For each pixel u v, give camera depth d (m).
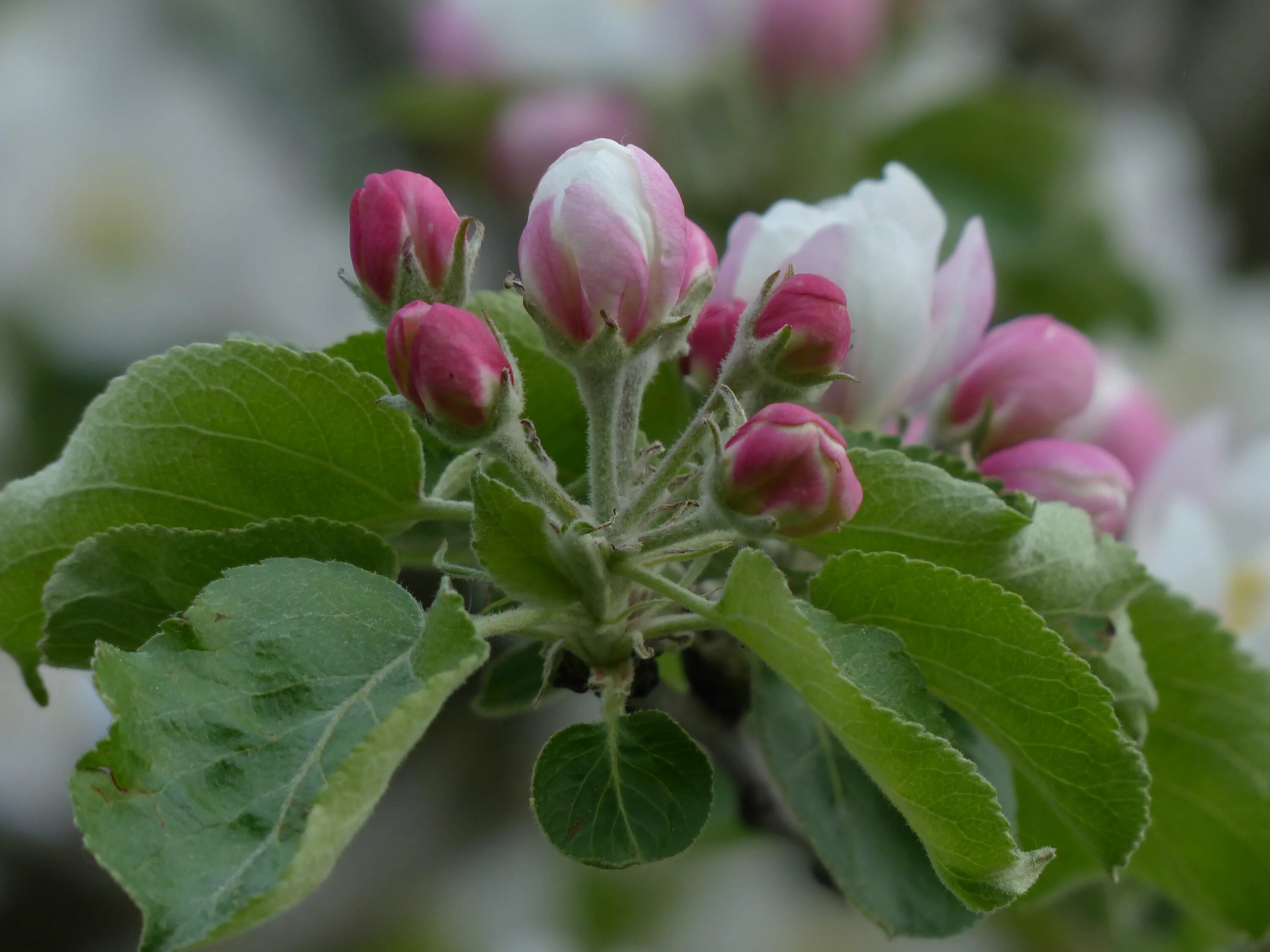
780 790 0.35
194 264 0.53
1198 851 0.37
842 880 0.35
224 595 0.32
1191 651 0.36
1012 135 0.54
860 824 0.35
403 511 0.34
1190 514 0.40
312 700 0.32
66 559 0.33
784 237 0.36
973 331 0.36
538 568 0.32
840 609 0.33
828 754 0.35
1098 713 0.33
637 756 0.33
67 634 0.34
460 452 0.36
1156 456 0.41
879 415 0.36
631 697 0.35
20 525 0.34
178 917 0.30
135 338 0.52
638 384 0.33
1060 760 0.33
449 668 0.31
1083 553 0.34
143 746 0.31
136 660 0.31
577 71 0.56
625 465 0.33
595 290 0.32
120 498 0.34
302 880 0.30
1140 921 0.49
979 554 0.34
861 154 0.56
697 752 0.33
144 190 0.53
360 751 0.30
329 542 0.33
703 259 0.33
